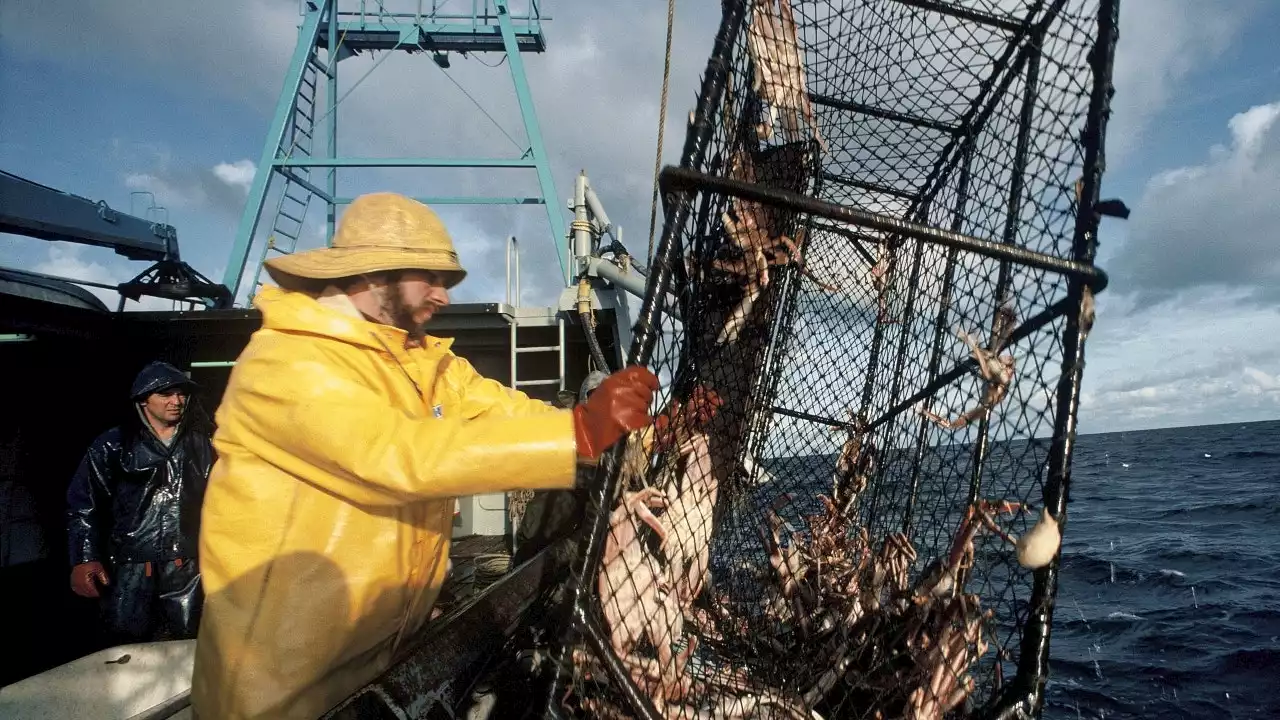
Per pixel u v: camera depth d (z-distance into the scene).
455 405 2.29
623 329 6.53
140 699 2.76
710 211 2.15
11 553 5.37
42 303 5.02
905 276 3.48
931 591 2.39
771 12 2.41
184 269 6.23
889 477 3.39
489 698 1.93
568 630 1.80
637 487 2.44
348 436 1.54
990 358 2.22
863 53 2.89
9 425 5.45
